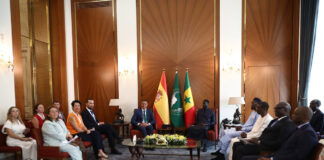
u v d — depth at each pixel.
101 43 6.12
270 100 5.46
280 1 5.36
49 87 5.89
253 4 5.47
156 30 5.89
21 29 4.93
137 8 5.93
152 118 5.24
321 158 2.99
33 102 5.25
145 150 4.62
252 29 5.49
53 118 3.51
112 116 6.10
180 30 5.82
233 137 3.88
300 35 4.98
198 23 5.73
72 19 6.21
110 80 6.11
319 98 4.53
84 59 6.20
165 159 4.02
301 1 4.96
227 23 5.57
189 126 5.06
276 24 5.40
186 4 5.77
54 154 3.21
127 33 5.99
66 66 6.19
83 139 4.04
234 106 5.57
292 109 5.36
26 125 4.20
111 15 6.05
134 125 4.94
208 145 5.05
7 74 4.12
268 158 2.32
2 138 3.55
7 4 4.16
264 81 5.48
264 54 5.47
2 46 4.00
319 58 4.54
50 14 6.00
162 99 5.47
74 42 6.21
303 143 2.17
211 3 5.64
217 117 5.29
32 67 5.25
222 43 5.61
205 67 5.73
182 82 5.83
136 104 5.99
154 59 5.92
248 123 4.20
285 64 5.40
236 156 3.06
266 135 2.99
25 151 3.46
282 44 5.39
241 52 5.55
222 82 5.62
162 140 3.49
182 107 5.69
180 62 5.83
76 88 6.24
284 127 2.70
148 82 5.95
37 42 5.46
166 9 5.85
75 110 4.32
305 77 4.76
